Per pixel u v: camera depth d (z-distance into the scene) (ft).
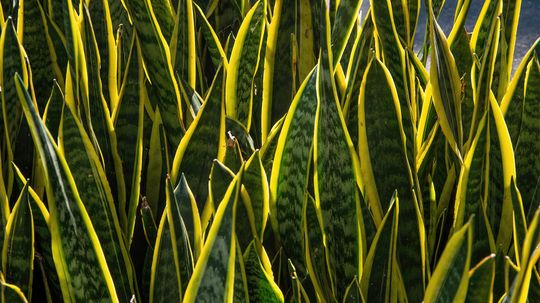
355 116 7.14
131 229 6.99
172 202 5.83
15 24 8.39
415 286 6.36
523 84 7.02
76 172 6.36
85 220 5.82
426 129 7.38
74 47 6.95
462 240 5.11
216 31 9.46
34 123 5.70
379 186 6.55
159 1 8.30
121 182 7.16
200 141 6.89
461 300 5.14
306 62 7.97
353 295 5.95
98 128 7.23
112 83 7.69
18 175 6.40
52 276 6.50
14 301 5.63
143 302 6.80
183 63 7.95
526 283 5.02
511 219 6.61
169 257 6.03
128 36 8.63
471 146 6.36
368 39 7.70
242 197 6.23
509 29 7.69
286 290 6.66
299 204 6.50
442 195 7.11
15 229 6.07
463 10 7.50
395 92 6.47
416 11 8.19
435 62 6.54
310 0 7.86
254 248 5.87
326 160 6.30
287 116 6.46
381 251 6.09
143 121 7.68
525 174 7.05
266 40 8.13
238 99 7.73
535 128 6.98
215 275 5.42
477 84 6.98
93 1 7.89
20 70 7.11
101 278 5.84
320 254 6.48
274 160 6.55
